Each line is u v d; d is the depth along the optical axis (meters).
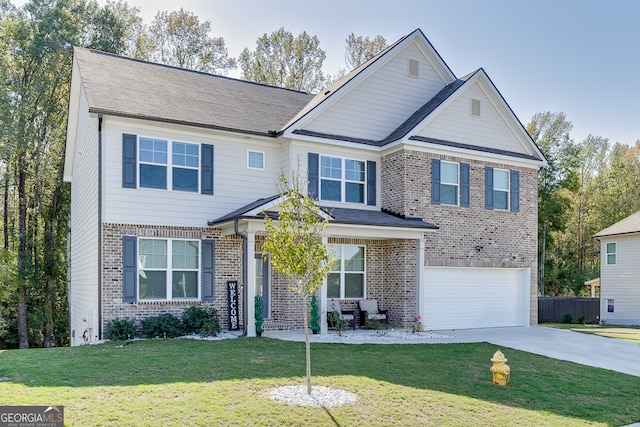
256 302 14.80
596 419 8.37
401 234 17.03
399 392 8.90
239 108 18.19
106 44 29.39
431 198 18.47
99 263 14.40
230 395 8.16
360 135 18.77
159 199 15.33
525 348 14.68
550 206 41.09
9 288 26.28
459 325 19.05
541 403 8.99
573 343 16.08
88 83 15.87
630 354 14.55
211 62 37.06
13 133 25.00
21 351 11.82
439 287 18.73
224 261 16.20
